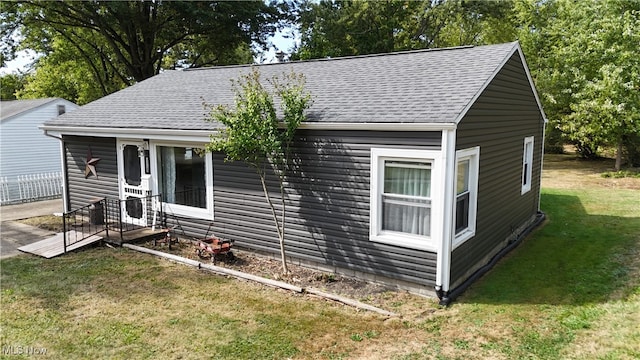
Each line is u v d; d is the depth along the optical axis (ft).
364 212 24.68
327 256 26.48
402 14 95.40
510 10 86.94
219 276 26.32
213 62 99.04
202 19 77.36
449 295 22.59
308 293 23.57
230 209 30.76
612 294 22.86
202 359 17.25
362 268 25.20
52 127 39.01
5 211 46.37
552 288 24.06
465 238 24.49
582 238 33.68
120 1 71.72
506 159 31.01
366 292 23.71
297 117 25.21
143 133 32.81
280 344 18.34
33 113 61.31
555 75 67.21
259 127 24.68
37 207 48.80
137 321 20.48
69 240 32.71
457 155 22.44
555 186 57.11
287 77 31.94
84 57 92.07
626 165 70.59
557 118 71.82
